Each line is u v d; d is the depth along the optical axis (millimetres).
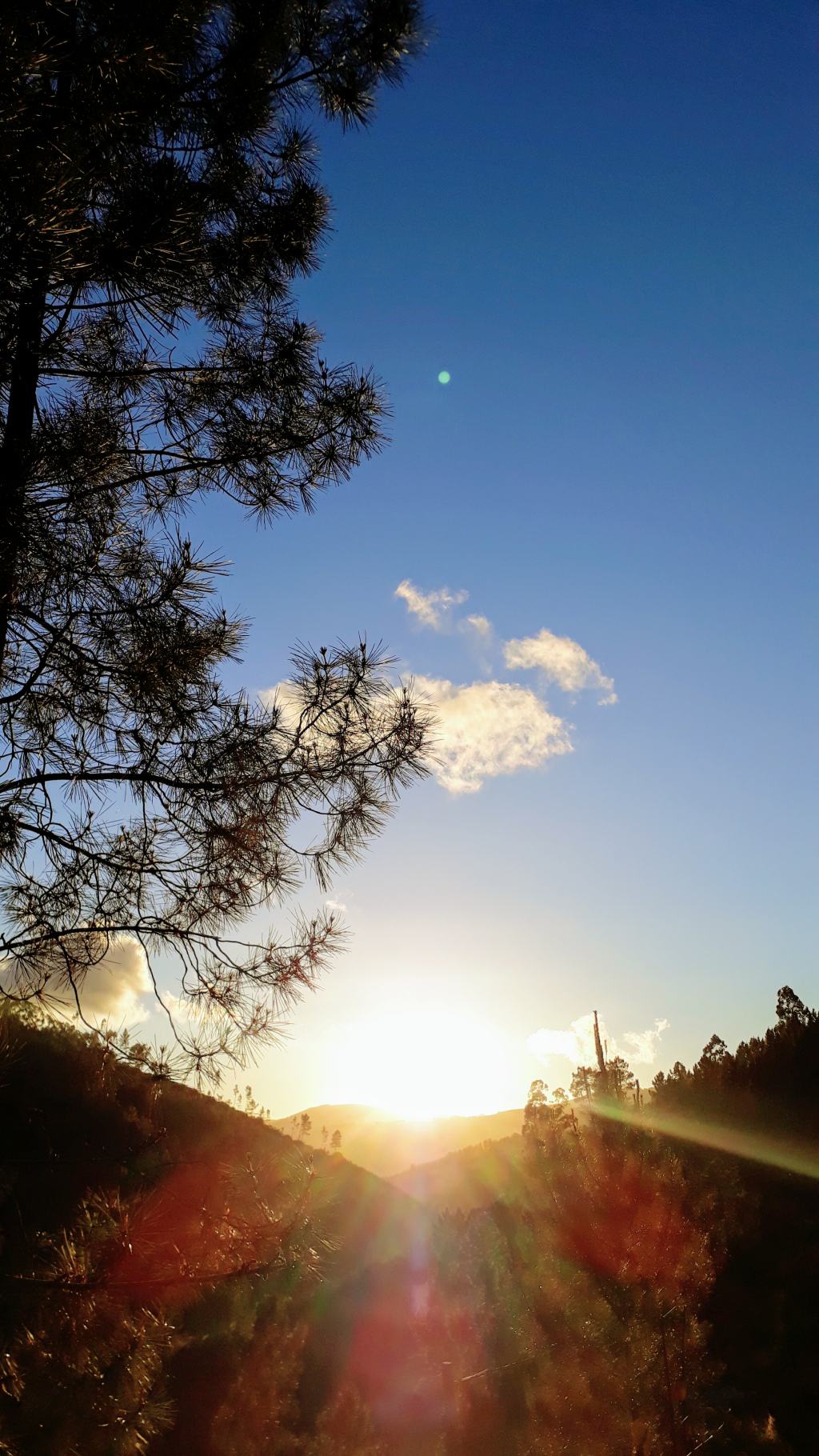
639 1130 9133
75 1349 3072
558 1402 7965
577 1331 8125
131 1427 3113
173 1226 3447
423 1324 13742
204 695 4840
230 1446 7727
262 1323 8914
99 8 3539
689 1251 7867
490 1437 9695
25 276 3883
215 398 5457
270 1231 3633
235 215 5281
